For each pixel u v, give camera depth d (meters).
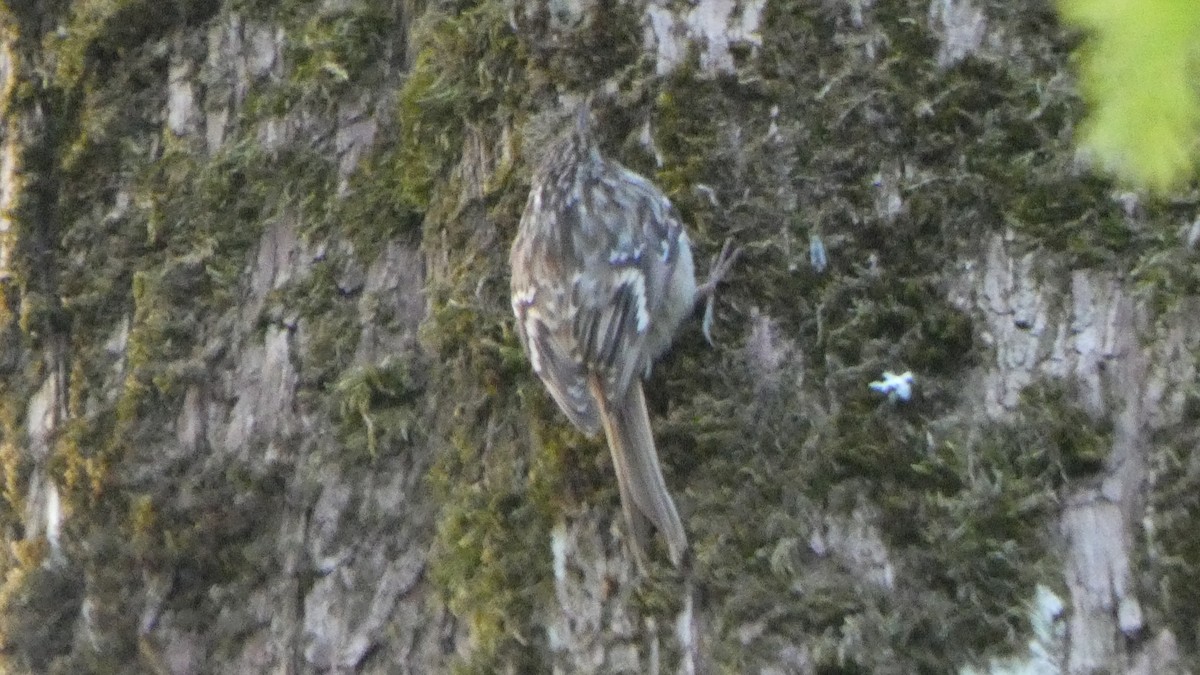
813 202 5.18
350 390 5.53
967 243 5.01
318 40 5.93
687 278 5.24
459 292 5.56
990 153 5.05
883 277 5.03
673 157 5.41
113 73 6.17
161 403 5.72
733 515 4.89
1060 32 5.09
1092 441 4.74
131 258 5.97
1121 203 4.94
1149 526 4.66
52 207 6.15
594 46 5.55
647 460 5.04
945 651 4.60
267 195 5.86
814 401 4.97
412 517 5.43
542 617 5.08
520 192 5.58
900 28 5.22
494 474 5.33
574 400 5.23
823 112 5.24
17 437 5.99
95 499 5.70
